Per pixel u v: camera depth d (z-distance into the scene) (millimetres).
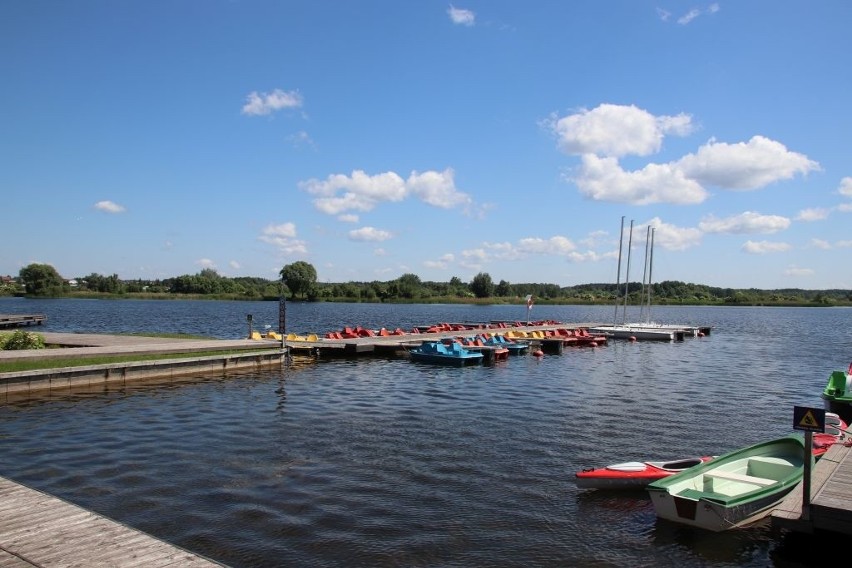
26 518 10102
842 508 11141
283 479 15531
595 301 198500
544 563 11367
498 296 194375
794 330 87438
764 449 15727
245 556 11227
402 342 45719
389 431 20938
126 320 88562
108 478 15391
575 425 22312
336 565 10992
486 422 22578
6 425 20812
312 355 41969
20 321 73938
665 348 56031
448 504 14086
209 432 20328
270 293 193375
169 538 11898
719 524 12516
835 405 23484
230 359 34625
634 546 12156
